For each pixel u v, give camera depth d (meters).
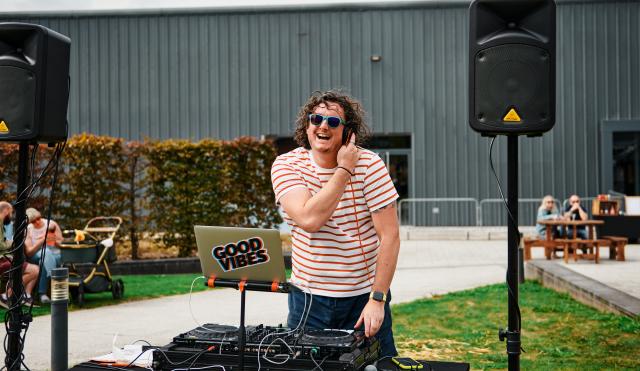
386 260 3.18
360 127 3.36
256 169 12.93
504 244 17.42
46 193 12.09
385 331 3.40
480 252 15.35
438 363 3.10
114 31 21.81
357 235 3.29
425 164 21.22
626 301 7.30
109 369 2.96
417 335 6.61
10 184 11.81
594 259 11.93
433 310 7.87
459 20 21.14
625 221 15.97
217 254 2.95
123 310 8.09
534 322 7.16
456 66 21.14
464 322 7.21
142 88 21.84
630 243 16.23
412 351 5.98
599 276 9.66
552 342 6.25
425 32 21.23
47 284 8.34
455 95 21.16
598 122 20.77
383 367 3.03
